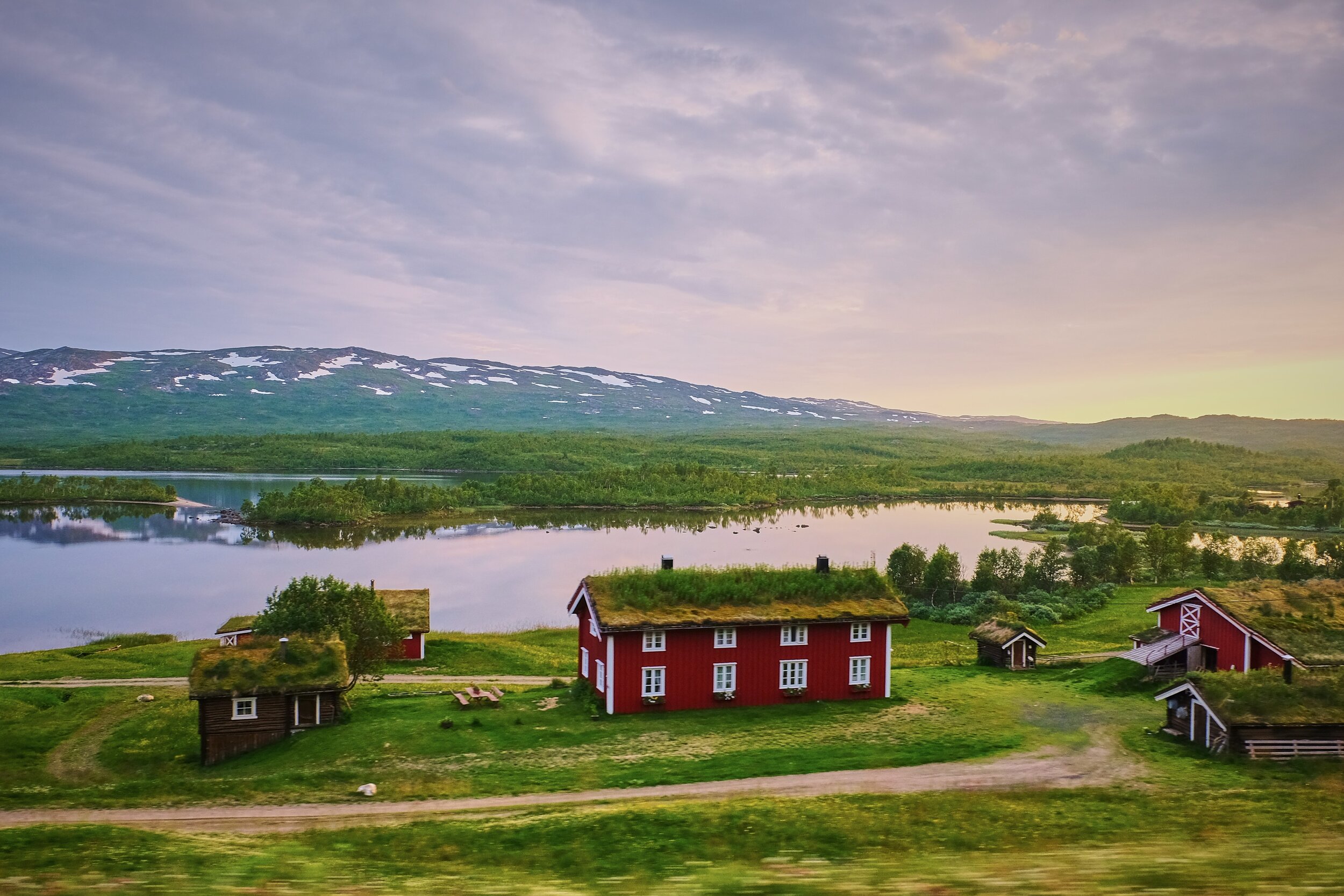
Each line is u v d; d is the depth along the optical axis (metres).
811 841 24.77
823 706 51.25
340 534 182.50
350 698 56.81
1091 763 38.34
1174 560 128.00
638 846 24.91
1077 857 17.14
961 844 23.97
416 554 153.62
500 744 42.94
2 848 24.00
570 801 33.12
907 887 13.67
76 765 46.34
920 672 64.19
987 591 107.56
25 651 83.75
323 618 56.00
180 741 49.66
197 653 50.75
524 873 21.95
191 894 15.00
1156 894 12.72
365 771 37.94
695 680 50.53
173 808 32.66
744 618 51.12
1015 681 59.91
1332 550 134.88
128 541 166.38
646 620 49.78
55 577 126.56
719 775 36.78
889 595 55.44
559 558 148.00
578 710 50.06
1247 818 26.41
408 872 21.66
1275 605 54.16
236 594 115.06
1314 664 48.22
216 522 194.75
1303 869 14.73
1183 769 37.22
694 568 56.94
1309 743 39.09
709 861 22.89
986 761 38.78
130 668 70.31
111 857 22.53
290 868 20.02
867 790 33.53
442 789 35.44
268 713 47.91
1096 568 124.06
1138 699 52.81
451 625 98.31
